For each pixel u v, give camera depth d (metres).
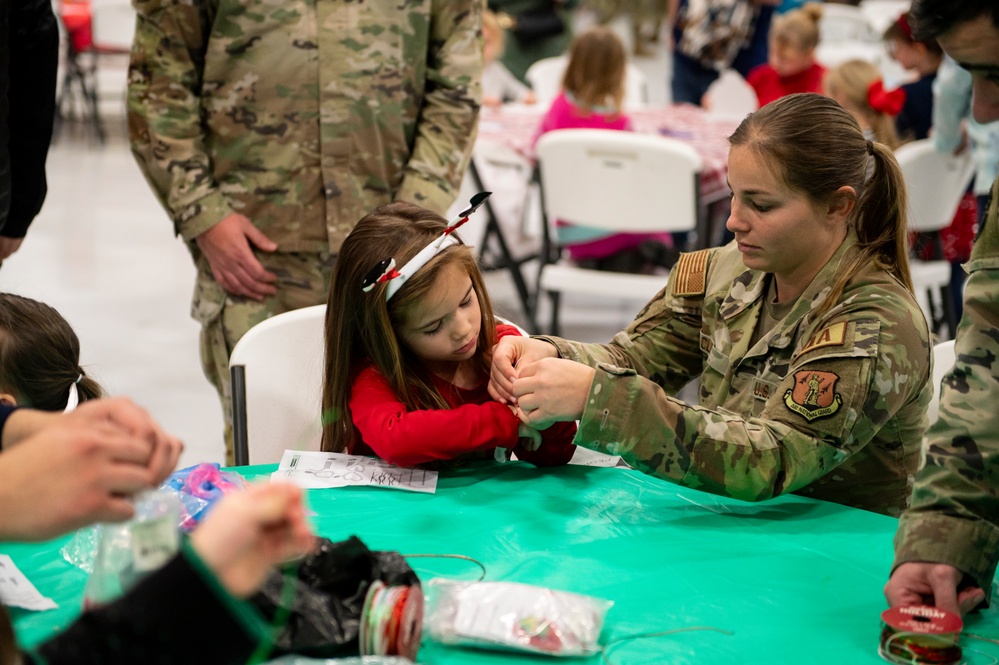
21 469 0.80
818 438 1.44
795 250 1.50
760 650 1.08
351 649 1.03
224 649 0.72
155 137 2.19
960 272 4.11
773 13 6.11
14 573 1.23
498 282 5.14
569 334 4.46
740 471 1.42
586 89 4.04
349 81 2.21
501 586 1.13
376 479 1.56
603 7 9.30
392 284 1.59
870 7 7.80
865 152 1.50
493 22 5.80
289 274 2.28
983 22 1.07
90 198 6.54
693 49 6.04
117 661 0.70
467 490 1.53
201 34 2.18
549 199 3.82
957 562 1.17
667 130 4.45
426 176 2.29
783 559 1.30
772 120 1.46
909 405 1.55
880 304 1.49
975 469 1.20
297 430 1.93
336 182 2.24
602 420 1.42
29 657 0.73
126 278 4.99
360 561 1.11
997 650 1.11
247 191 2.24
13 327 1.69
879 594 1.22
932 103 4.27
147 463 0.86
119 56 8.08
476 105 2.34
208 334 2.33
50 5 2.20
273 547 0.75
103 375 3.80
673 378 1.81
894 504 1.61
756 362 1.61
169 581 0.71
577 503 1.48
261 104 2.21
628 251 4.00
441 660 1.06
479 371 1.77
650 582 1.23
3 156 2.11
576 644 1.07
